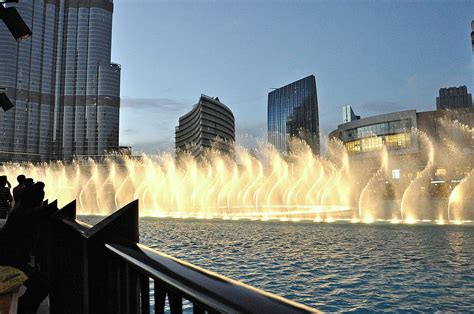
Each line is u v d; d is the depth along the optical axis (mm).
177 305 910
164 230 19453
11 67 135375
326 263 10344
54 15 150500
